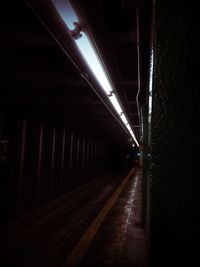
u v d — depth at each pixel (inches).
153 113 28.9
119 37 151.3
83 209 389.1
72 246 228.7
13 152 304.2
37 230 277.3
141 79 168.6
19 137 306.5
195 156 25.4
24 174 366.3
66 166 532.4
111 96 241.9
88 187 650.2
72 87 230.4
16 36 124.0
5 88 242.8
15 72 182.9
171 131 27.1
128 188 600.4
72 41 123.1
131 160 1552.7
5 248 219.3
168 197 26.6
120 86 226.1
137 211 349.4
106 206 371.9
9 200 296.8
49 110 319.3
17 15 118.3
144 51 127.8
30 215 326.6
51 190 423.8
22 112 298.0
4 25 122.2
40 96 251.8
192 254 25.0
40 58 172.9
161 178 27.2
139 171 1223.5
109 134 757.9
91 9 103.2
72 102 257.6
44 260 195.8
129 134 687.7
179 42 27.7
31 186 356.2
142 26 106.4
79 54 138.3
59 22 105.3
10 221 291.9
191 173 25.5
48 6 94.0
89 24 114.1
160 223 26.8
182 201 25.8
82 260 180.4
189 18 27.4
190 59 26.7
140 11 98.2
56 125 435.8
